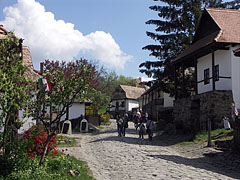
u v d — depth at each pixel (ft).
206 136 61.26
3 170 26.32
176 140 66.23
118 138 71.46
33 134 32.78
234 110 57.88
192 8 100.01
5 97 24.53
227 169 37.86
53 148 35.78
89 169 35.42
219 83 74.49
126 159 42.57
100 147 56.80
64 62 30.53
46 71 30.40
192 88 105.50
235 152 44.98
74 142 65.51
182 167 37.11
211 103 66.85
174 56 99.50
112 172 34.73
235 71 69.51
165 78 103.30
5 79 24.32
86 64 30.58
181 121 82.23
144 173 33.27
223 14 80.48
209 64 80.53
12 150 27.50
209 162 42.06
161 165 37.96
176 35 101.86
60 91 30.12
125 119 78.89
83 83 29.45
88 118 115.24
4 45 27.07
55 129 30.17
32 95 27.50
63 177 27.86
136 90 225.15
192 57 80.43
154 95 170.40
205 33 84.02
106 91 216.54
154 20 103.50
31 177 25.98
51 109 31.42
